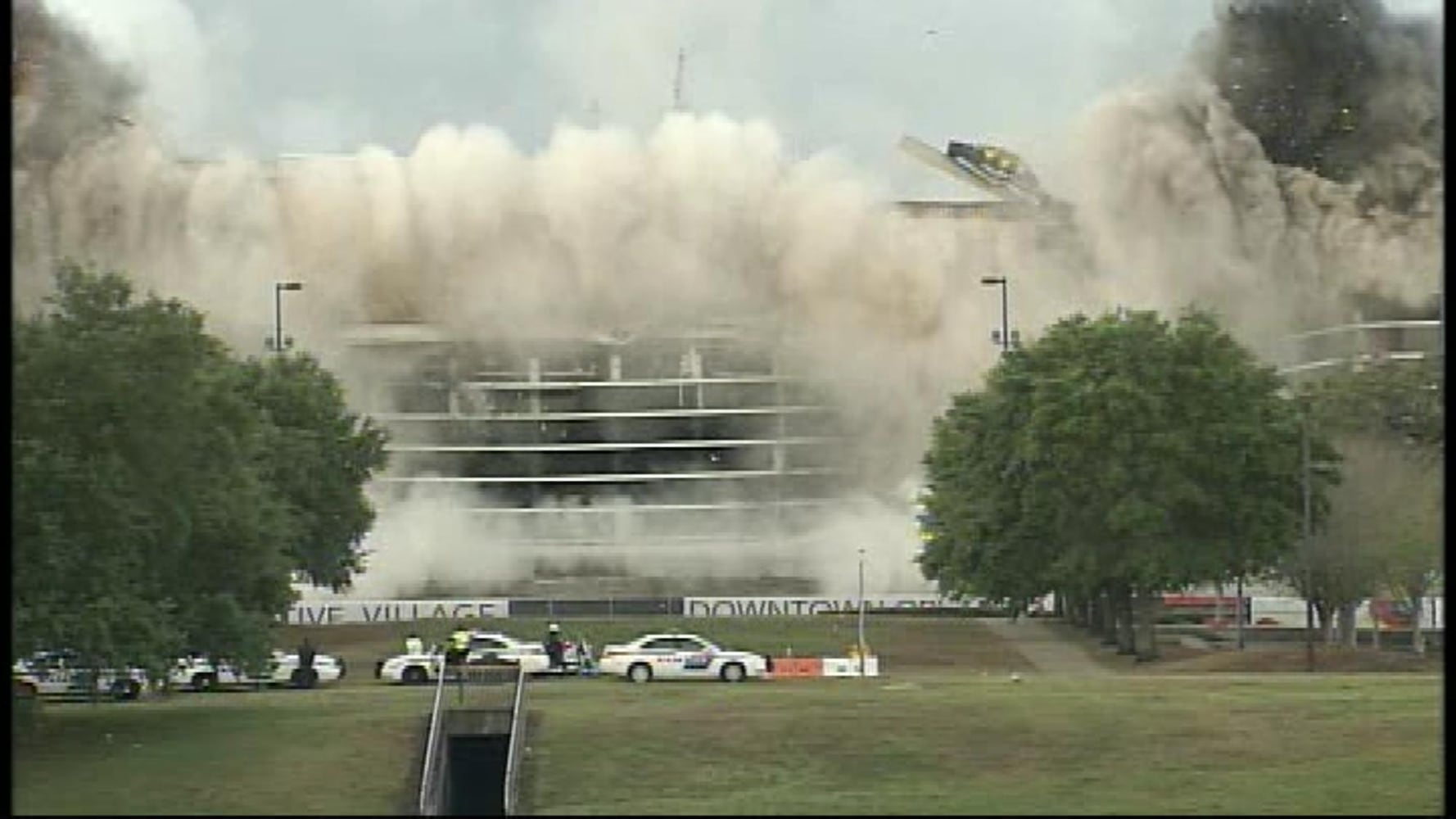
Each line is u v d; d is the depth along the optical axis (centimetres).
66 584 15425
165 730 15625
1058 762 14462
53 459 15325
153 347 15975
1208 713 16038
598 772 14138
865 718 15675
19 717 15588
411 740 14800
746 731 15212
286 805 12425
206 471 16662
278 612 18188
